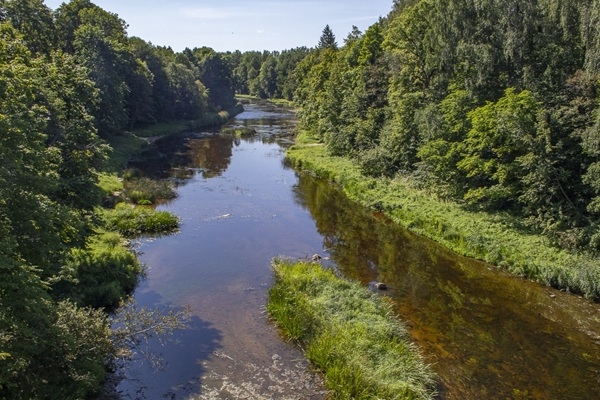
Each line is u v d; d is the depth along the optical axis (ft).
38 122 46.83
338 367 45.39
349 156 156.56
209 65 360.48
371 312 56.85
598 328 57.72
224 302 61.77
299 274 66.03
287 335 53.78
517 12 95.04
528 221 82.02
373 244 86.53
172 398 43.06
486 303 64.28
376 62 164.45
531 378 47.42
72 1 197.16
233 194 119.85
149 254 78.38
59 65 84.64
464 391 44.98
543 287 68.80
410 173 123.24
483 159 93.35
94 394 42.86
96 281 61.05
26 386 37.06
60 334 38.88
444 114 105.81
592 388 46.03
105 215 90.02
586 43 81.56
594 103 77.97
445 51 111.14
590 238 72.08
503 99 88.33
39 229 40.86
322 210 107.76
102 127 163.84
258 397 43.45
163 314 57.67
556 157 80.33
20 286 34.09
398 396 41.50
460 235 84.17
